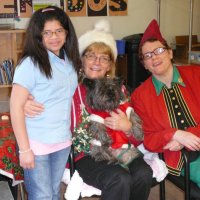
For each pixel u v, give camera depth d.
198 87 1.89
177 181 1.82
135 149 1.82
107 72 1.93
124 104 1.81
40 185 1.56
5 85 3.33
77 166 1.76
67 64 1.58
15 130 1.44
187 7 4.68
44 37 1.48
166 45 1.91
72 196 1.68
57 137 1.55
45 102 1.49
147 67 1.93
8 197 2.33
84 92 1.81
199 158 1.84
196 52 3.84
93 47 1.83
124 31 4.50
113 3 4.36
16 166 1.61
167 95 1.90
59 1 4.13
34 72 1.43
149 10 4.53
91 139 1.74
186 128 1.86
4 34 3.37
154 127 1.91
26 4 4.01
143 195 1.72
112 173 1.63
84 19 4.27
